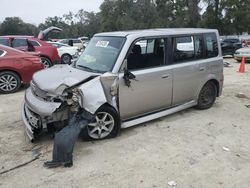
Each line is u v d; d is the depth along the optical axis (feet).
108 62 17.53
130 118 18.33
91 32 277.64
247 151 16.11
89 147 16.19
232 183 13.02
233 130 19.02
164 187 12.65
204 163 14.67
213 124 19.98
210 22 166.71
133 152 15.70
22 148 16.16
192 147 16.40
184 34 20.59
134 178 13.29
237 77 39.24
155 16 208.03
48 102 15.62
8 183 12.96
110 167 14.19
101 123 16.85
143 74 18.01
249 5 161.99
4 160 14.88
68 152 14.26
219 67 23.20
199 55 21.75
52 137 17.30
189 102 21.76
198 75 21.53
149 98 18.72
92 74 16.76
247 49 58.49
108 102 16.57
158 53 19.04
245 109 23.57
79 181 13.07
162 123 19.90
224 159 15.12
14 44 41.24
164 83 19.30
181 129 18.94
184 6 191.62
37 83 16.60
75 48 59.47
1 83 28.63
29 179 13.24
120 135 17.83
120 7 222.69
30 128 16.22
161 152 15.74
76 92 15.42
